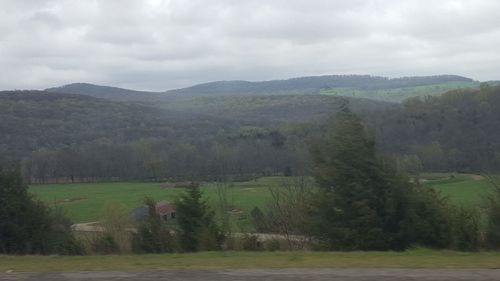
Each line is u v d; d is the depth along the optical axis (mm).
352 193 15297
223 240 17922
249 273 8016
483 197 15984
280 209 21391
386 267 8367
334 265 8602
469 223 14562
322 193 16016
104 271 8477
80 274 8250
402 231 14992
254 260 9344
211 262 9195
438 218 14688
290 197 20953
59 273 8375
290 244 17094
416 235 14812
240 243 17328
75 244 18125
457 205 15820
